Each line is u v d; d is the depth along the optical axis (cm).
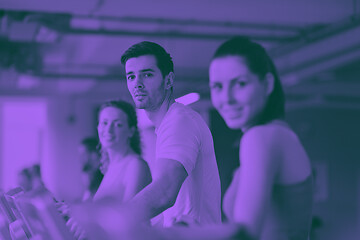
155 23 979
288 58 1238
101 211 100
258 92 133
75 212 107
